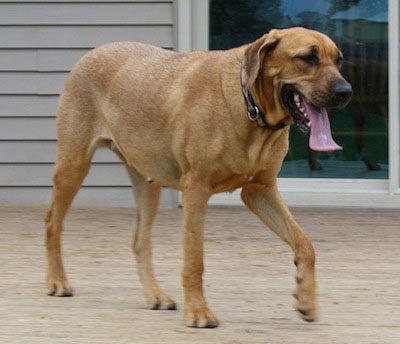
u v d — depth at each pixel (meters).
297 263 6.16
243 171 6.14
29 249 8.69
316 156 10.99
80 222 10.01
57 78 10.88
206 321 6.17
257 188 6.40
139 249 6.92
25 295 7.02
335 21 10.94
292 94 5.97
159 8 10.78
